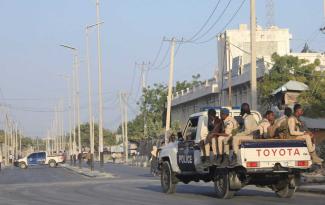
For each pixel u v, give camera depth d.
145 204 20.83
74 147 109.12
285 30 88.81
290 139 20.34
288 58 55.09
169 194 25.73
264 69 57.72
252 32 31.52
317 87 45.56
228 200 21.30
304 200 20.56
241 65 68.56
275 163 20.08
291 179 21.31
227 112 21.36
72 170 70.31
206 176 24.53
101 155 56.12
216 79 79.75
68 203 22.22
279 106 34.97
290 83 35.09
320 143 38.28
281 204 19.14
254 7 31.62
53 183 39.72
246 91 65.06
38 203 22.73
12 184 40.09
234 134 20.92
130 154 135.25
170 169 25.69
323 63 67.06
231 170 21.05
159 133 97.06
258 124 21.52
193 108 89.31
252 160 19.88
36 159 94.38
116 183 36.88
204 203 20.55
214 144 21.36
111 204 21.20
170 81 62.91
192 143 23.47
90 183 38.09
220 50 83.69
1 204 22.59
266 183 21.69
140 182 37.78
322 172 32.06
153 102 113.00
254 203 19.83
